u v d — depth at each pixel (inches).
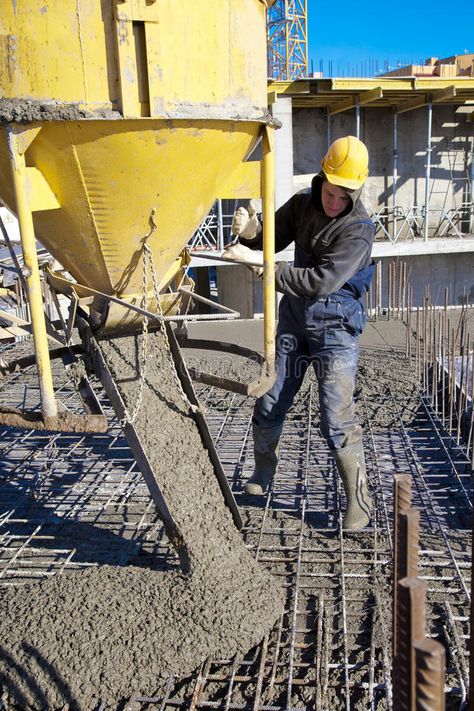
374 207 628.7
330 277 151.3
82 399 143.6
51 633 126.1
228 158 136.9
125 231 135.1
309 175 601.0
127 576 140.3
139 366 154.6
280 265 154.9
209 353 313.4
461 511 183.3
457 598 143.8
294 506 187.6
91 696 118.3
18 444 236.1
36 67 112.3
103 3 110.4
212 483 150.9
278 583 143.1
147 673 121.0
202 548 139.6
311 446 225.0
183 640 125.3
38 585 140.7
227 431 240.2
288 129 534.6
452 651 127.3
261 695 118.6
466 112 602.5
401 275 407.8
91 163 120.9
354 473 168.7
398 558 75.7
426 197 592.1
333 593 146.7
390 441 230.5
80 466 216.1
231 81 127.0
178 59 117.3
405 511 73.7
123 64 112.3
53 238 139.7
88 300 144.7
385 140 614.9
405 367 294.4
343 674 123.4
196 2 117.8
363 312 169.6
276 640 130.0
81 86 113.4
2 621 130.0
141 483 202.5
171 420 153.4
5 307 356.2
